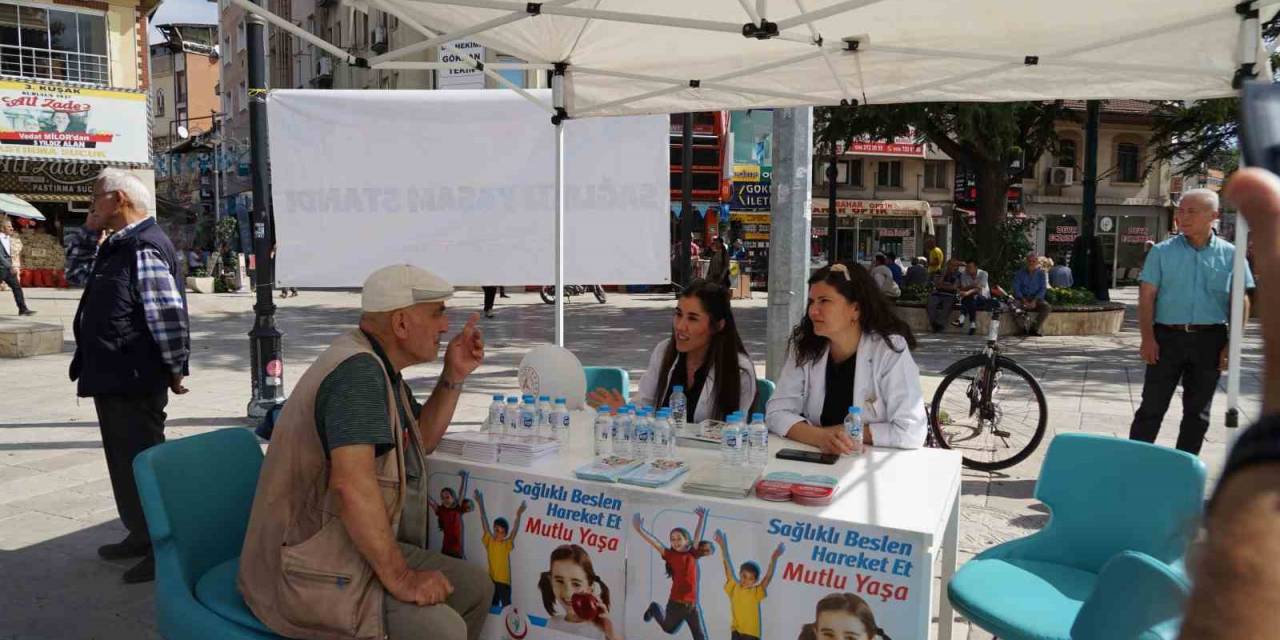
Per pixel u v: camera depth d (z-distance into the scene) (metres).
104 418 4.17
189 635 2.72
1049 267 15.85
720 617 2.61
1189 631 0.73
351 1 4.02
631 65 4.98
